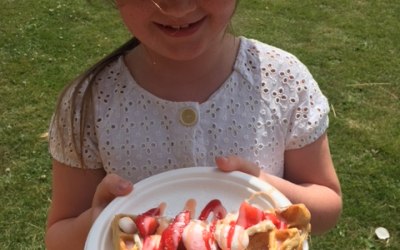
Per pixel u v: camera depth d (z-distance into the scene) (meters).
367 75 1.25
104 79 0.46
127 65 0.46
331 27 1.42
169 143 0.44
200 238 0.34
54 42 1.35
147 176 0.45
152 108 0.44
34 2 1.52
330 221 0.45
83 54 1.31
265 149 0.46
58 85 1.21
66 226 0.45
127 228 0.36
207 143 0.44
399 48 1.34
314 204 0.44
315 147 0.47
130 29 0.40
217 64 0.45
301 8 1.49
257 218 0.36
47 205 0.96
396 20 1.45
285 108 0.46
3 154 1.05
